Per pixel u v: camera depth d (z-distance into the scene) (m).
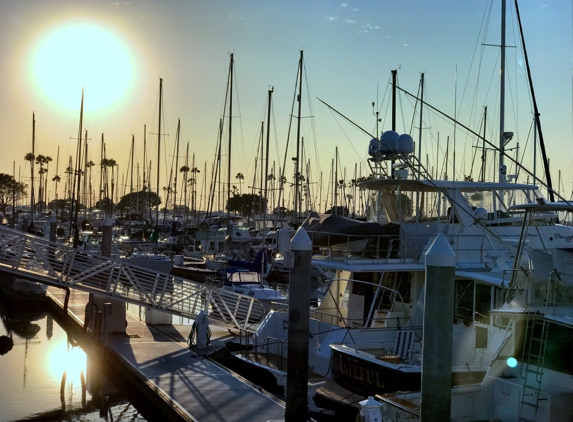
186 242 63.44
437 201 18.23
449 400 9.08
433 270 9.12
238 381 17.08
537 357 11.75
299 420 12.88
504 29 22.59
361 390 14.45
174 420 14.47
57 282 23.05
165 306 23.84
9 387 20.42
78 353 25.03
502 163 21.06
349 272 18.84
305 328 12.98
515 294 12.86
